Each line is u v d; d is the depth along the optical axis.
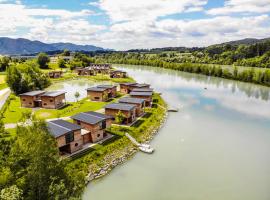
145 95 71.75
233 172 36.97
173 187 32.66
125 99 64.75
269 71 122.75
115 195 30.58
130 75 159.38
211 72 157.00
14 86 81.62
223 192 31.86
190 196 30.86
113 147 42.06
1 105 66.75
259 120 63.72
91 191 31.25
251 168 38.31
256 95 98.75
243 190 32.47
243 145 47.25
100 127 44.56
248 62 183.88
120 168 37.31
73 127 39.91
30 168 14.84
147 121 57.03
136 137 48.00
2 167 14.87
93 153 38.84
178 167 38.03
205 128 56.75
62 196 14.90
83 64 193.12
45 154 15.16
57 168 16.03
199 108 74.88
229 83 130.50
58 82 124.25
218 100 86.75
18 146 15.19
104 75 149.88
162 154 42.53
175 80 138.38
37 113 61.88
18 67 93.75
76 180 17.22
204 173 36.41
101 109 66.88
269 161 40.72
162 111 68.44
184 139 49.78
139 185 32.91
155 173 36.12
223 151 44.31
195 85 121.00
